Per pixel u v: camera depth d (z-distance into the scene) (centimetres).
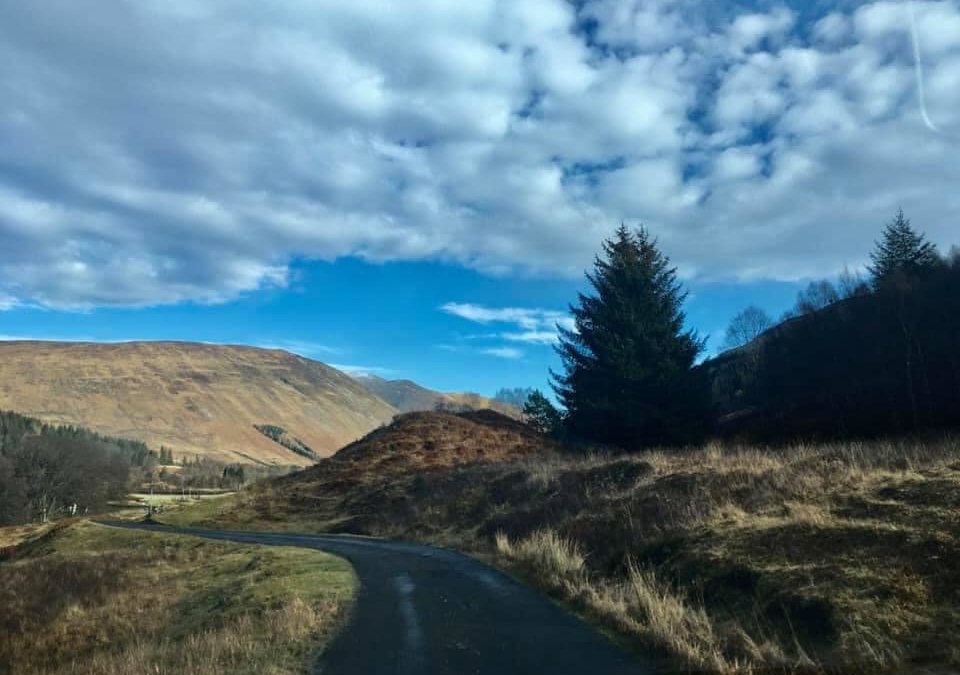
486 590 1420
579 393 4188
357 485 4903
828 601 862
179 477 16488
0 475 9331
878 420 3519
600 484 2383
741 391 6012
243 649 1034
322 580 1684
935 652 711
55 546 4278
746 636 827
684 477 1848
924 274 4922
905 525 1007
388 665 884
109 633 1845
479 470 3869
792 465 1675
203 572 2431
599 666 823
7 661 1845
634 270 4069
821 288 7538
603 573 1420
